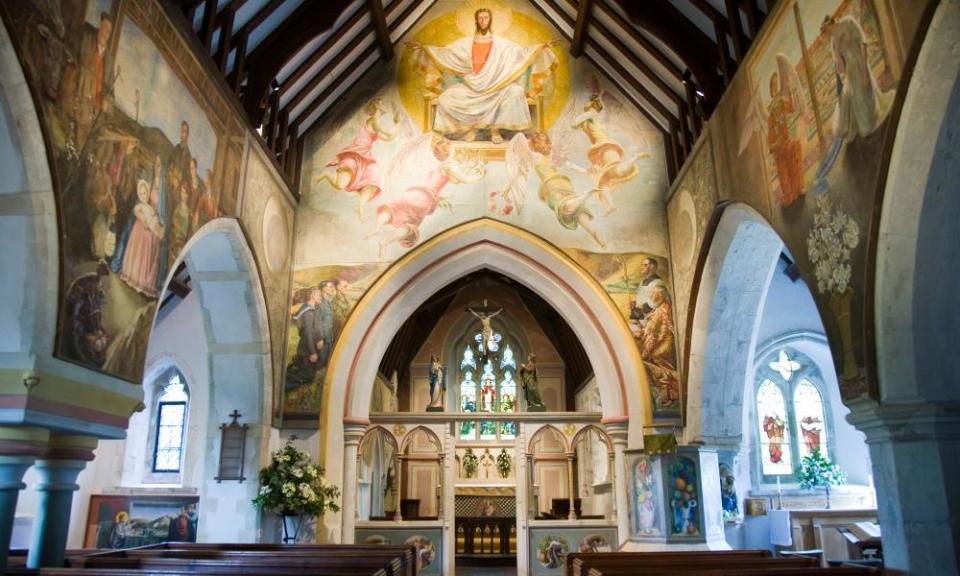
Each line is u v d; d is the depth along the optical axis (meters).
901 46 5.50
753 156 8.56
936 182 5.62
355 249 12.38
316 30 10.59
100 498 13.86
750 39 8.65
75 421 6.09
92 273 6.28
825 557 13.36
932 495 5.77
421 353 23.55
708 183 10.29
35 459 5.98
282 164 11.73
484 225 12.48
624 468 11.75
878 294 5.93
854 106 6.22
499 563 17.53
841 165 6.46
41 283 5.69
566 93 13.07
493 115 12.99
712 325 11.04
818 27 6.88
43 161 5.62
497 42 13.34
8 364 5.58
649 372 11.83
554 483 20.41
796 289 14.99
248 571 6.09
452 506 12.21
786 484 14.83
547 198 12.62
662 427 11.62
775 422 15.16
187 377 14.36
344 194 12.59
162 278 7.61
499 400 23.08
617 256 12.34
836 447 15.10
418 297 12.54
